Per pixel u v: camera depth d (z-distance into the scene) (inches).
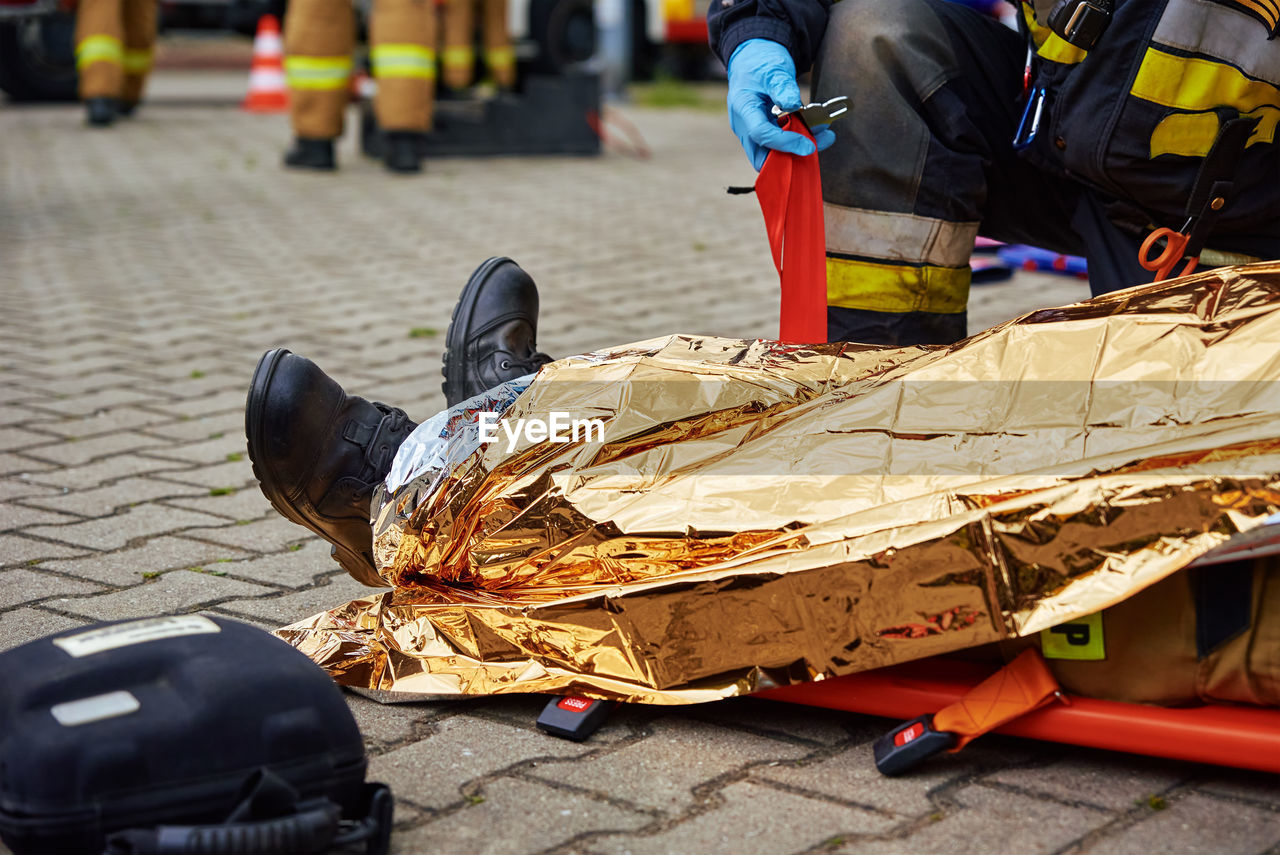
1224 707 68.1
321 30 327.0
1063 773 68.7
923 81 91.5
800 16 92.5
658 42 616.7
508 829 64.5
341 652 80.5
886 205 93.4
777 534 73.5
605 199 294.8
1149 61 81.4
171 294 205.0
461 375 92.7
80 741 55.4
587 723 73.7
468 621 78.6
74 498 117.4
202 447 132.9
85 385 155.3
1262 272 73.7
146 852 53.7
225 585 97.8
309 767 59.1
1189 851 60.9
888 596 68.1
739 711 77.1
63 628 89.4
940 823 63.9
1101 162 85.0
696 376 80.4
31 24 468.8
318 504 81.8
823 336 90.8
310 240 248.5
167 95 529.3
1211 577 65.9
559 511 77.8
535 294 96.9
